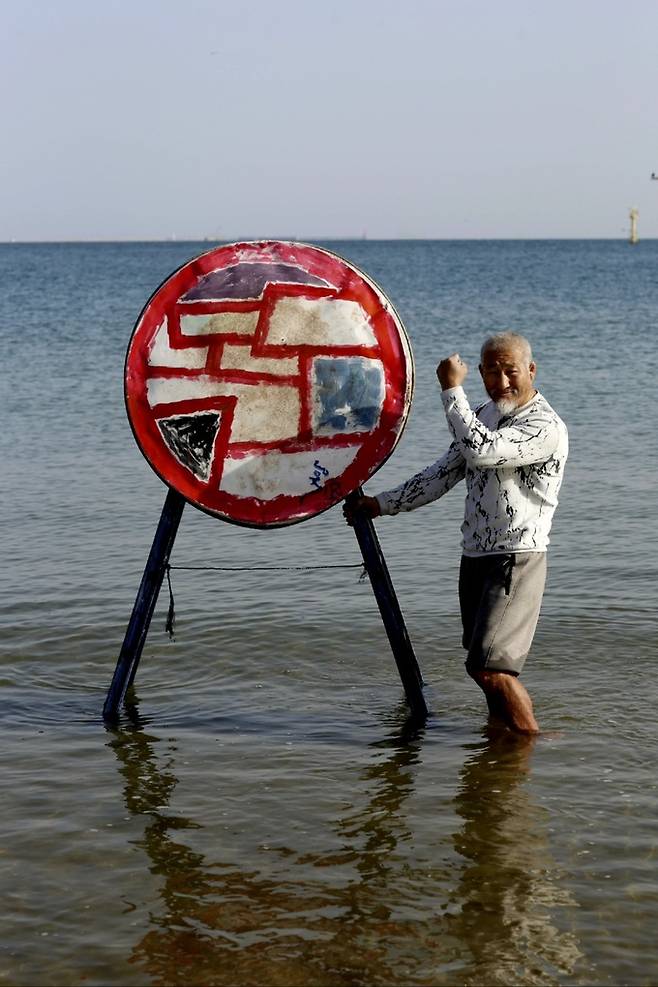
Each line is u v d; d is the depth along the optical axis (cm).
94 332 2653
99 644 604
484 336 2523
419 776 441
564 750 462
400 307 3641
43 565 746
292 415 505
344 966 321
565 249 18862
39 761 459
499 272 7506
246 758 462
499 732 484
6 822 403
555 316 3152
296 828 399
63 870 371
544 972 317
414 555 767
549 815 406
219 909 349
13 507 920
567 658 570
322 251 504
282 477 508
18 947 330
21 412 1430
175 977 317
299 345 502
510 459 461
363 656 584
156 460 506
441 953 327
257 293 501
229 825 402
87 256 14812
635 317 3072
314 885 362
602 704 511
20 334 2623
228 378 503
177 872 371
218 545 796
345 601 667
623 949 327
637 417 1344
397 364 503
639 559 744
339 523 855
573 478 1007
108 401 1522
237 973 319
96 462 1107
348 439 506
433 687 542
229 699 532
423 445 1175
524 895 354
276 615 643
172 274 501
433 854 380
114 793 428
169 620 531
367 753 465
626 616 630
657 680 540
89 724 502
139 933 337
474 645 474
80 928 339
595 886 359
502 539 472
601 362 1938
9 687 547
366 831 396
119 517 884
